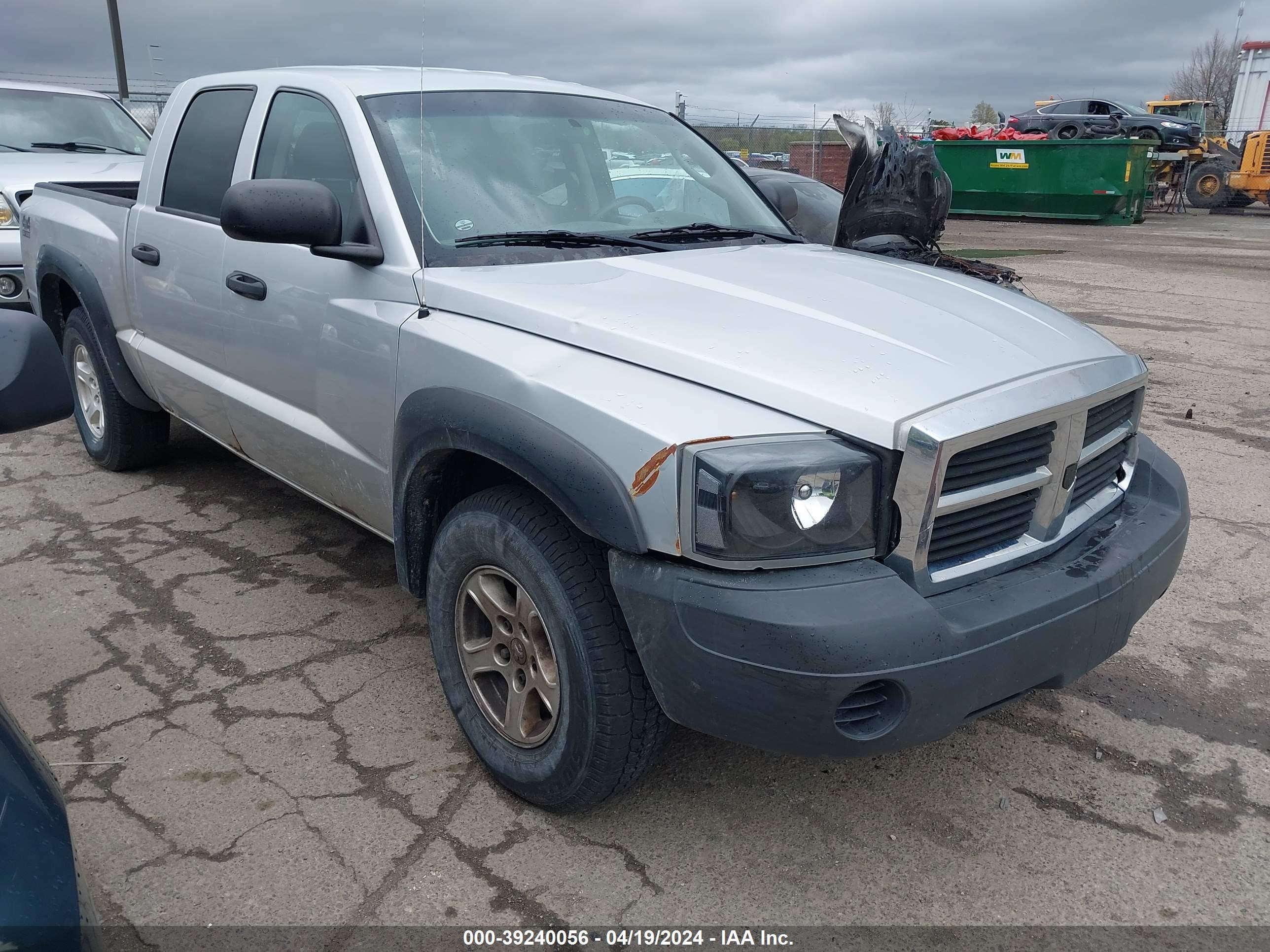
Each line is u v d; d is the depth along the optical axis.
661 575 2.10
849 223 5.78
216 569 4.01
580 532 2.31
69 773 2.72
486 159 3.15
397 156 3.00
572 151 3.37
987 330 2.51
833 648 1.94
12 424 1.81
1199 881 2.40
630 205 3.37
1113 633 2.37
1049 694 3.22
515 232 3.01
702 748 2.90
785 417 2.11
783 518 2.00
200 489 4.91
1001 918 2.28
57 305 5.19
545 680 2.44
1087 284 12.40
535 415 2.30
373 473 3.01
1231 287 12.12
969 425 2.06
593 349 2.36
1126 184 21.08
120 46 20.73
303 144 3.34
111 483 4.99
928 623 2.01
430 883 2.34
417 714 3.04
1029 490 2.28
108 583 3.88
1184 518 2.72
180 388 4.10
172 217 3.96
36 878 1.30
